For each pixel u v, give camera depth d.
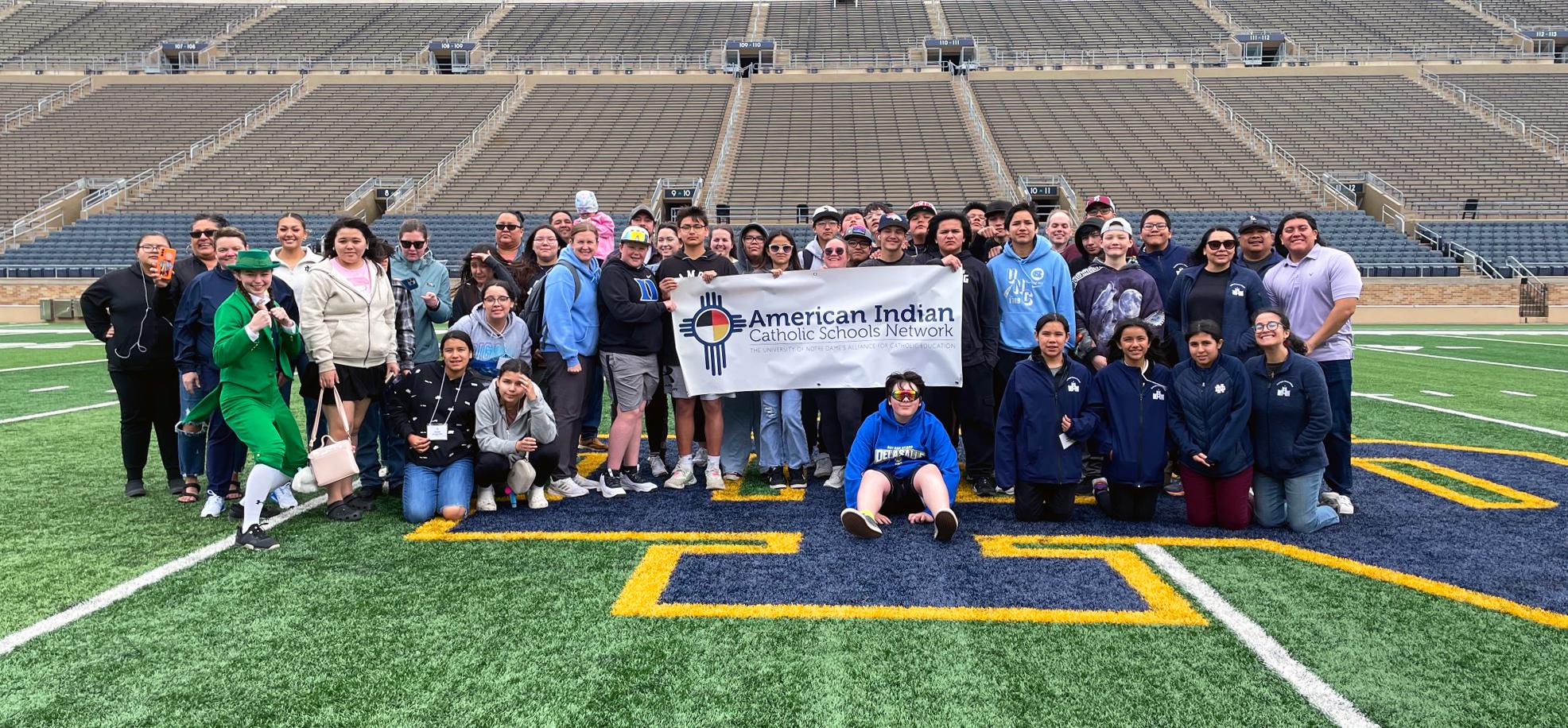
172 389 4.50
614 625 2.83
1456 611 2.92
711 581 3.24
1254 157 26.36
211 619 2.87
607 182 25.86
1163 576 3.26
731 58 37.16
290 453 3.91
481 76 33.03
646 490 4.70
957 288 4.69
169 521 4.03
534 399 4.14
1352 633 2.75
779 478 4.77
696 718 2.26
